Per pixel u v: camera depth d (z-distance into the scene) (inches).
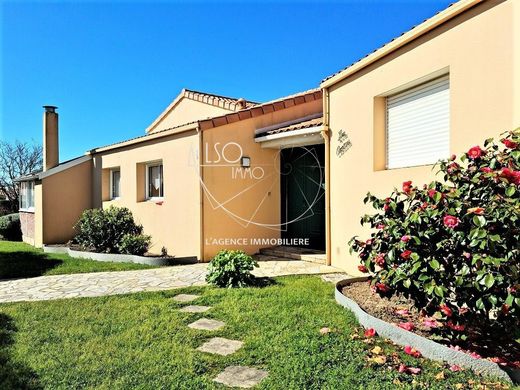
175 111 649.0
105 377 138.7
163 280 302.2
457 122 217.9
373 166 283.6
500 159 155.3
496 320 145.2
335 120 332.5
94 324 196.9
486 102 201.5
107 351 161.5
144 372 142.1
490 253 132.8
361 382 129.6
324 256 366.0
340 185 325.1
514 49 187.8
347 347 158.2
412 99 260.5
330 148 340.2
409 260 150.9
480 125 204.7
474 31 207.9
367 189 289.9
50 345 169.6
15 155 1226.0
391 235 165.5
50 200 560.1
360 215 297.9
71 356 157.3
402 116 269.4
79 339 176.4
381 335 170.2
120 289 276.1
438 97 241.0
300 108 442.3
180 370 143.1
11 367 147.6
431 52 234.1
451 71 221.1
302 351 155.0
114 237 450.0
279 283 276.2
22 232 686.5
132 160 495.5
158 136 438.6
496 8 196.5
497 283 129.3
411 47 248.7
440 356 146.3
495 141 196.4
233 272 272.8
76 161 581.0
